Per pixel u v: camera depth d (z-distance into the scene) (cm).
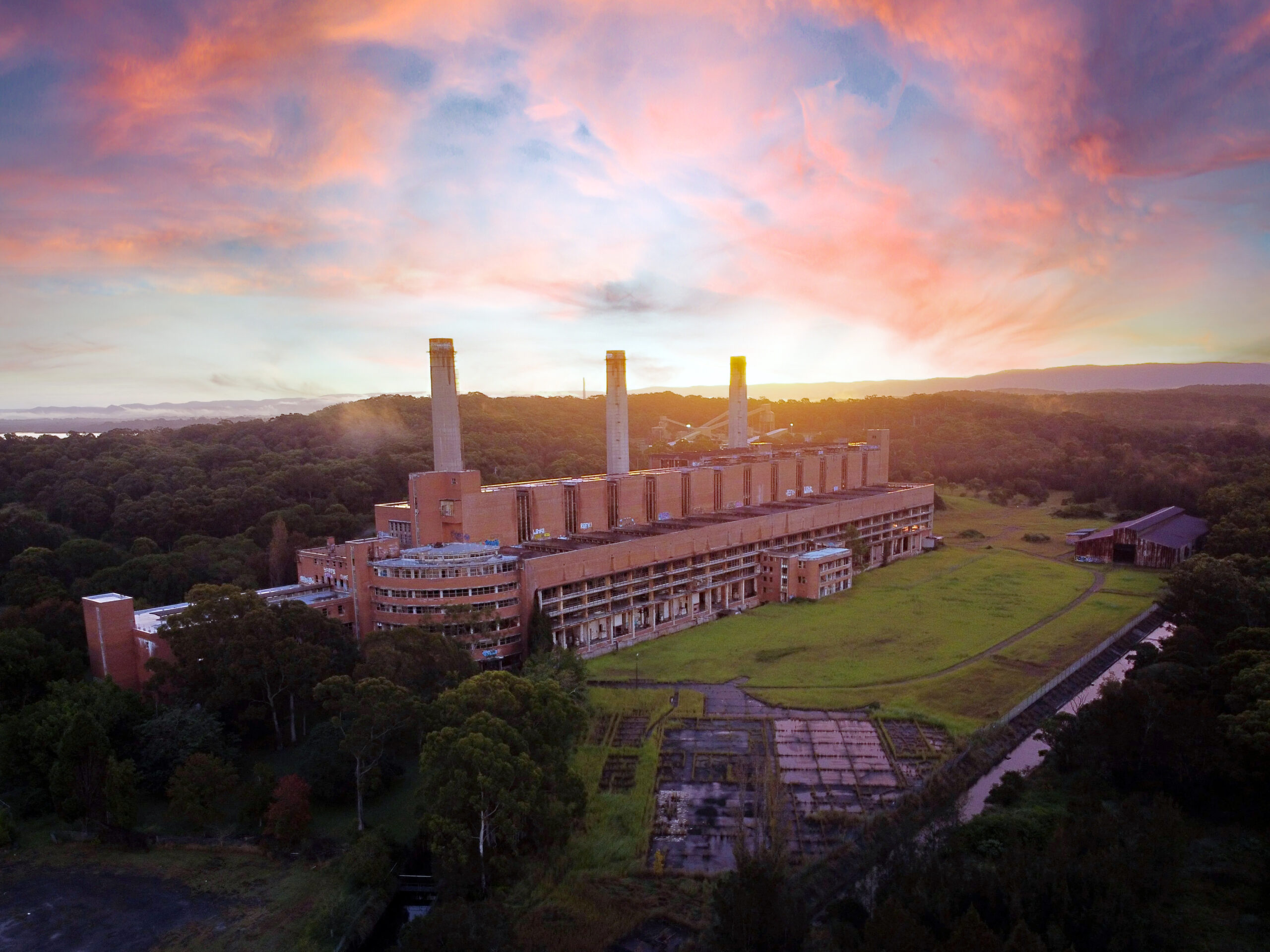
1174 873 7400
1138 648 13838
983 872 7038
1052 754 10762
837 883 8162
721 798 9925
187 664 11200
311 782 9550
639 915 7644
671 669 14875
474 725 8469
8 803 9781
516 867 8225
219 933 7556
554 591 15525
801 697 13262
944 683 13812
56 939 7462
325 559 15225
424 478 16512
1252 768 8600
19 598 15475
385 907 8281
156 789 9894
